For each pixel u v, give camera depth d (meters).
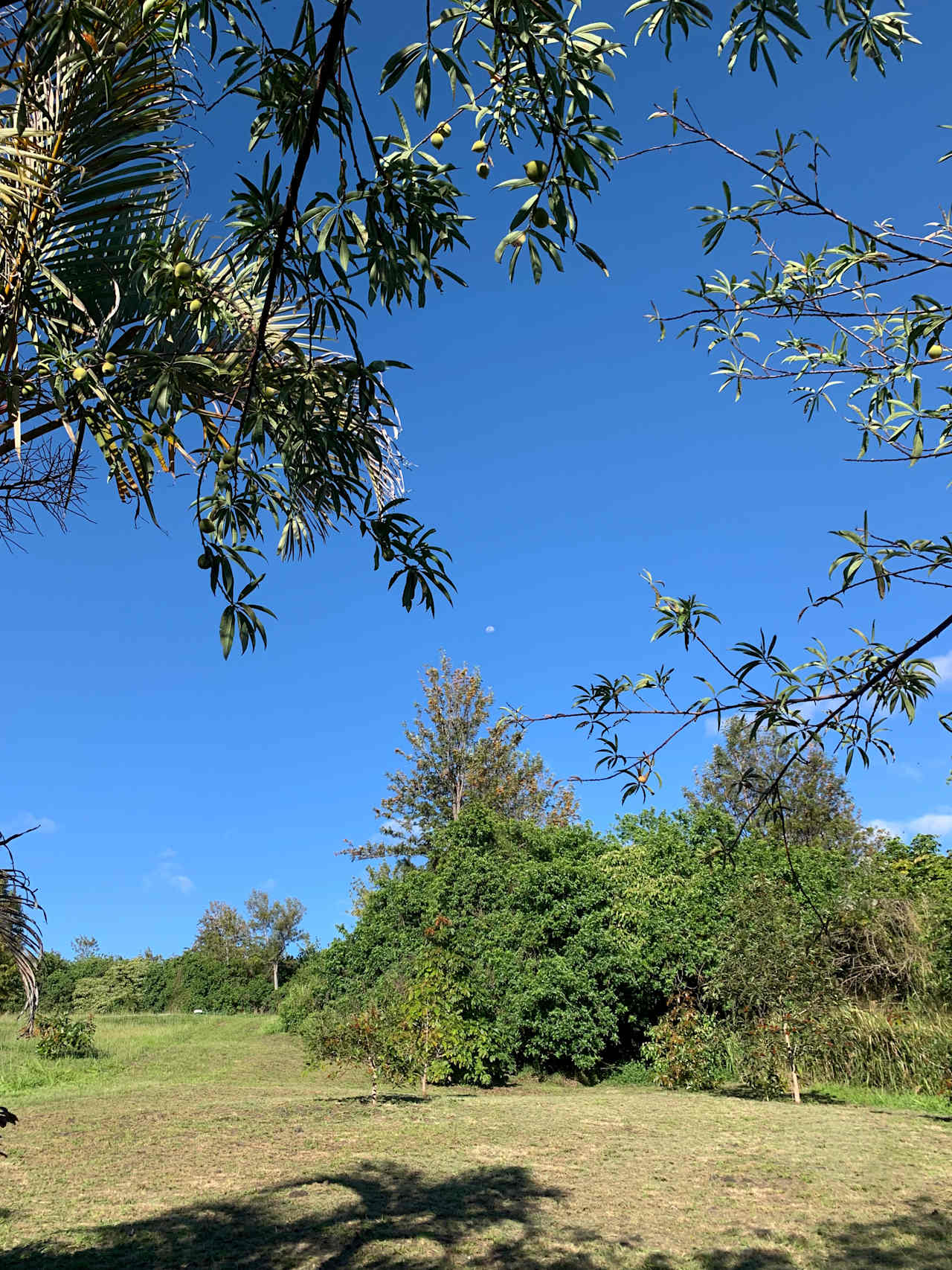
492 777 28.48
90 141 2.65
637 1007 16.33
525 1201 6.66
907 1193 6.82
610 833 20.23
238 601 1.96
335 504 2.43
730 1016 14.96
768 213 2.13
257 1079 14.92
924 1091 12.12
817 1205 6.53
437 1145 8.65
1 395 2.73
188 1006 35.66
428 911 19.89
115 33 2.43
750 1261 5.31
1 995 17.98
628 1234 5.87
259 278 2.02
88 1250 5.40
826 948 12.94
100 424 2.81
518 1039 15.52
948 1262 5.22
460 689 29.45
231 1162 7.86
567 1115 10.55
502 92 1.75
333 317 1.96
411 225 1.81
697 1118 10.19
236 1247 5.50
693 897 16.48
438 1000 13.77
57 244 2.74
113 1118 10.06
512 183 1.56
